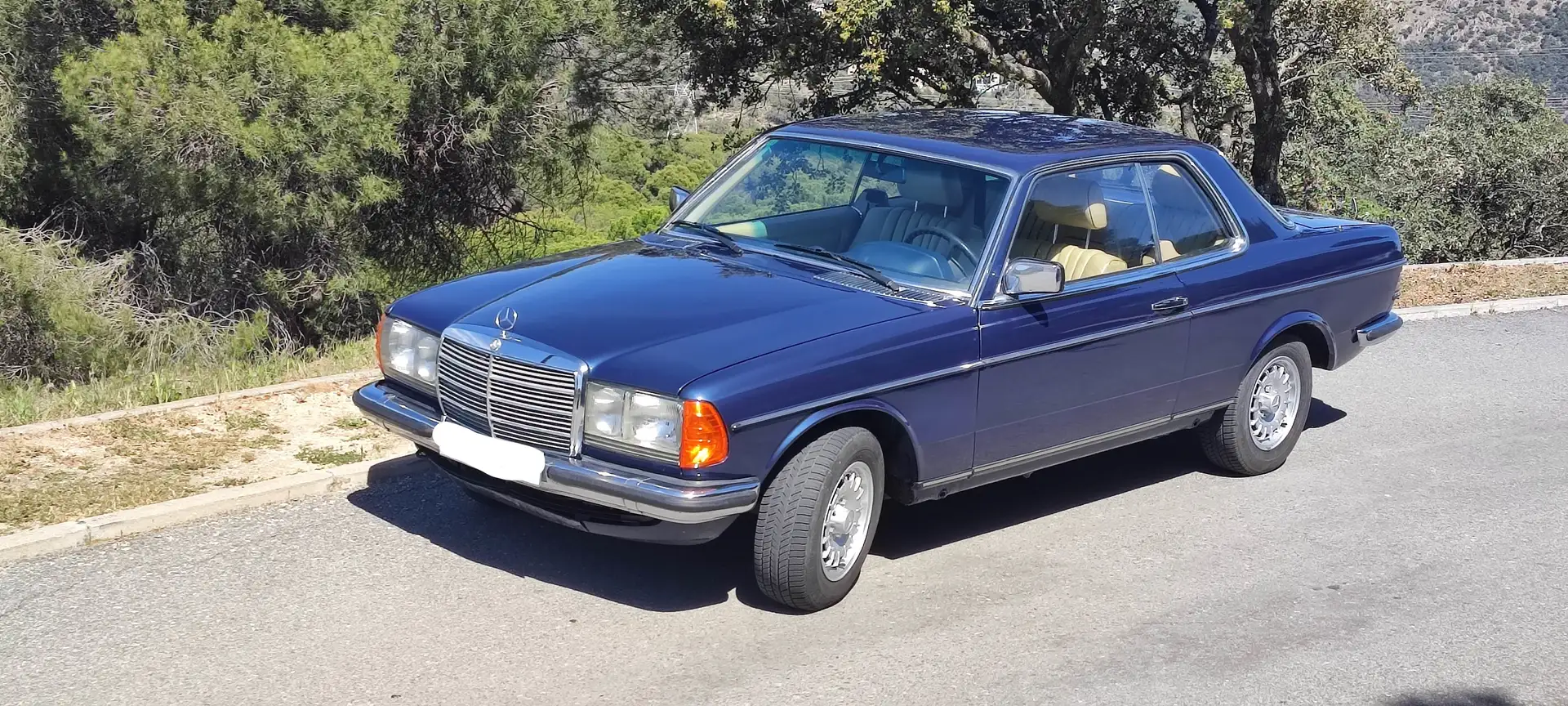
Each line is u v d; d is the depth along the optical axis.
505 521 5.86
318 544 5.49
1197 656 4.88
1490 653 5.04
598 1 17.80
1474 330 10.64
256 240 16.41
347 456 6.38
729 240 5.94
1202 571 5.70
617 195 26.88
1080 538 6.02
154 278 16.34
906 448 5.34
